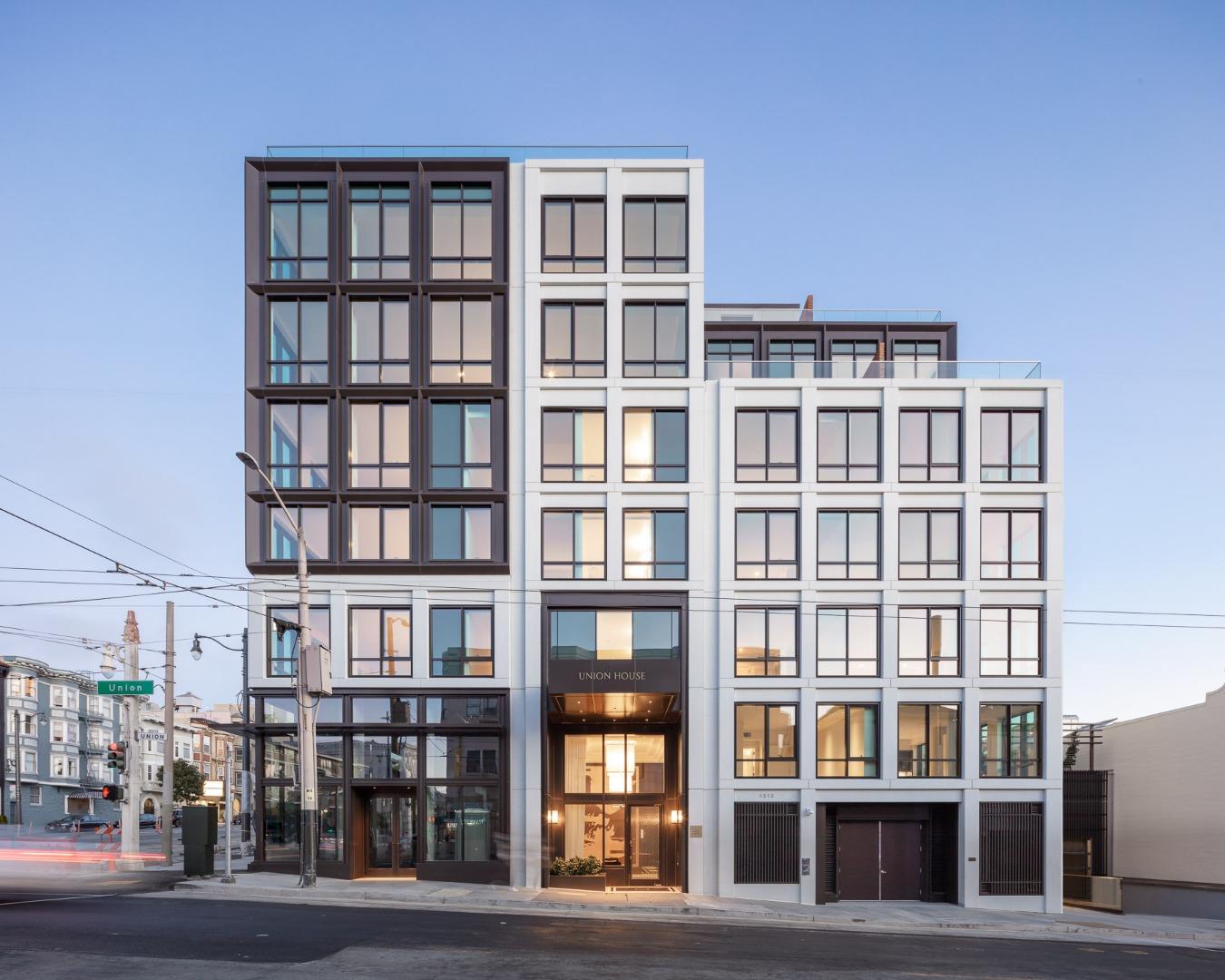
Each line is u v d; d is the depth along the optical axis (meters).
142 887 21.81
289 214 28.19
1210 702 30.67
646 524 27.92
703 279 28.45
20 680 69.88
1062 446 28.38
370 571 27.31
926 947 17.62
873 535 28.25
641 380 28.03
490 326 28.30
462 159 28.38
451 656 27.28
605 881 26.52
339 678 26.83
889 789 27.05
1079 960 16.86
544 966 13.23
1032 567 28.12
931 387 28.62
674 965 13.89
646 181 28.83
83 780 77.62
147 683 26.91
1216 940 22.39
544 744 26.70
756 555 28.09
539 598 27.34
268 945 14.19
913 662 27.69
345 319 28.00
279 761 26.94
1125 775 35.19
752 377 29.42
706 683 27.42
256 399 27.72
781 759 27.22
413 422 27.73
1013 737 27.47
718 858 26.62
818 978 13.28
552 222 28.72
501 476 27.69
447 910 20.20
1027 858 26.89
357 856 26.44
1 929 14.98
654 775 27.97
